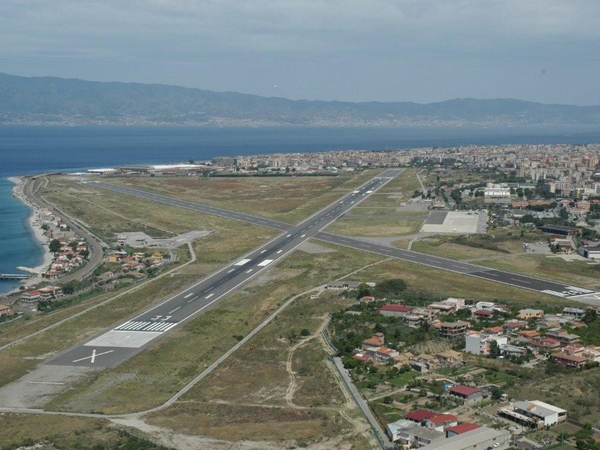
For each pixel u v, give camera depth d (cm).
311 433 14150
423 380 16750
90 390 16875
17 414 15575
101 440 14100
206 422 14862
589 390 16075
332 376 17112
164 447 13650
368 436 13925
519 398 15612
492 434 13450
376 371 17350
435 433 13575
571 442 13600
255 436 14075
